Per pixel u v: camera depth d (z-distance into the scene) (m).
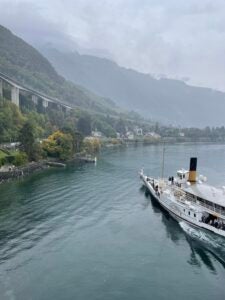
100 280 60.75
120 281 60.66
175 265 67.00
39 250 70.88
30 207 98.88
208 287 60.06
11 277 60.62
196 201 89.38
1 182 133.62
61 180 138.75
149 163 197.00
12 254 68.69
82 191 119.44
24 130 173.25
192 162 100.69
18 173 146.38
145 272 64.00
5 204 101.69
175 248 74.19
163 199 99.38
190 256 70.88
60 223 86.25
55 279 60.47
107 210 98.44
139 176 149.50
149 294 57.31
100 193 117.31
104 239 77.62
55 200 107.00
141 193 118.56
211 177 166.12
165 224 88.06
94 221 88.75
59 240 76.00
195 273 64.31
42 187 124.81
